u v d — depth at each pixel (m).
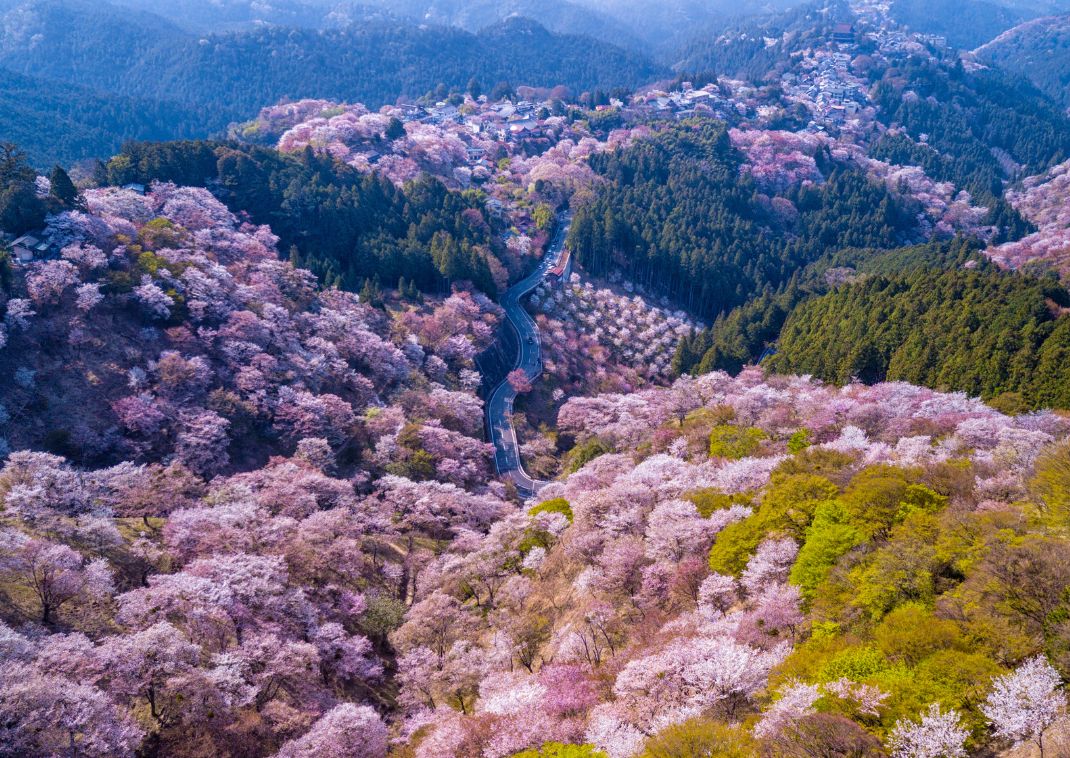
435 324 118.31
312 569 55.94
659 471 63.62
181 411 79.56
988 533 32.19
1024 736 21.78
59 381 77.12
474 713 41.22
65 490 58.12
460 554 63.09
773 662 31.14
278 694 44.69
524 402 117.06
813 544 37.75
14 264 83.25
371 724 40.69
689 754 25.38
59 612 45.56
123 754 34.88
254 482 71.00
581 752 30.06
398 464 83.50
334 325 106.25
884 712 24.25
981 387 80.94
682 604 42.97
